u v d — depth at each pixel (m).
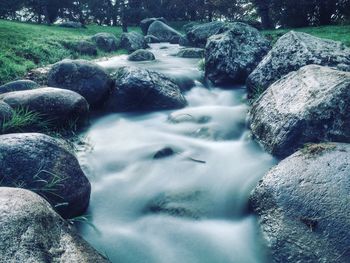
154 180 4.98
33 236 2.61
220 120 6.85
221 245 3.78
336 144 4.00
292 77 5.78
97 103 7.71
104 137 6.44
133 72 7.82
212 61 9.47
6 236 2.49
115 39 19.39
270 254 3.38
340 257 2.92
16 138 3.99
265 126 5.48
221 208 4.32
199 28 21.02
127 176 5.15
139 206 4.51
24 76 9.47
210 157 5.52
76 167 4.25
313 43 7.36
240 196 4.39
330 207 3.24
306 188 3.53
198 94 8.98
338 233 3.05
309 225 3.25
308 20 24.94
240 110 7.25
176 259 3.66
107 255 3.71
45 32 18.14
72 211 4.07
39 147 4.01
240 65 9.18
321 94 4.76
